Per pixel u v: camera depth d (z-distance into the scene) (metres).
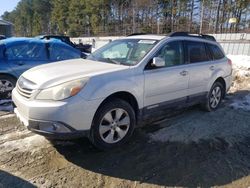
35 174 3.49
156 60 4.39
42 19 87.44
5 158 3.84
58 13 73.56
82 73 3.90
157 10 45.53
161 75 4.59
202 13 32.00
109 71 4.02
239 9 35.84
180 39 5.14
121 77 4.07
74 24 64.56
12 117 5.49
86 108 3.66
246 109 6.23
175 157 3.98
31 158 3.87
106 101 3.97
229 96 7.50
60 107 3.49
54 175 3.48
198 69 5.36
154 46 4.65
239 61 11.73
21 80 4.17
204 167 3.74
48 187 3.24
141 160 3.88
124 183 3.35
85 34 60.22
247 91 8.06
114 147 4.18
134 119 4.33
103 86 3.82
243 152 4.20
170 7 44.97
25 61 6.84
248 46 16.22
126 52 4.81
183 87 5.07
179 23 40.78
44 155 3.95
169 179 3.45
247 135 4.79
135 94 4.24
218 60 6.05
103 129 3.97
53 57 7.33
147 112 4.54
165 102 4.78
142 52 4.61
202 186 3.32
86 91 3.66
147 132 4.81
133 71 4.24
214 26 35.25
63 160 3.84
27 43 7.03
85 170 3.61
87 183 3.34
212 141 4.52
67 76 3.79
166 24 41.81
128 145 4.30
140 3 44.75
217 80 6.07
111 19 56.97
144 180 3.42
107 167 3.69
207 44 5.84
